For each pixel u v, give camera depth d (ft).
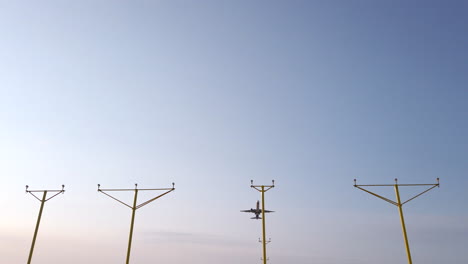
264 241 120.67
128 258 118.21
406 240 102.63
